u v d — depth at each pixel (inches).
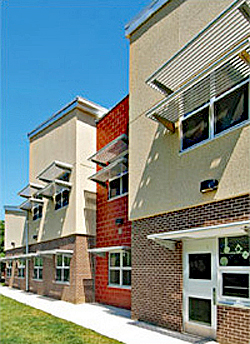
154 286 389.1
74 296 599.2
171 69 329.4
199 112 351.6
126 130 571.8
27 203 851.4
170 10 406.6
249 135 289.3
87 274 617.6
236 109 306.5
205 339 311.0
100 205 637.9
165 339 319.9
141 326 381.1
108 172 576.7
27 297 714.2
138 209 430.0
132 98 467.8
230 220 299.6
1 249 1513.3
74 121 679.1
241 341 276.2
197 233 304.5
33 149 863.1
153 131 419.2
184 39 378.3
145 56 446.0
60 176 718.5
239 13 258.1
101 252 587.5
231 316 289.3
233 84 308.7
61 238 687.1
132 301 424.2
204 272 327.3
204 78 293.3
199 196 335.3
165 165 390.6
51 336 330.3
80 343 303.3
